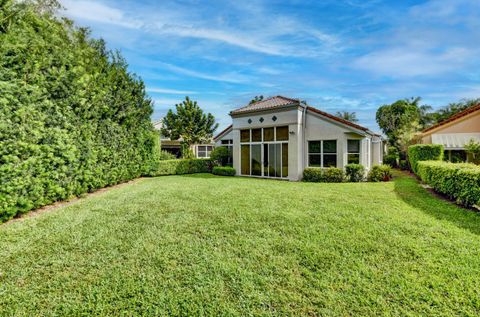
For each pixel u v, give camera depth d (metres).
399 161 29.94
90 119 11.73
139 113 17.88
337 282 4.17
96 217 7.86
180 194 11.80
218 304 3.66
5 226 6.91
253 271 4.52
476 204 8.30
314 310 3.52
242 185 15.10
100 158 12.77
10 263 4.81
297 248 5.46
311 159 19.27
